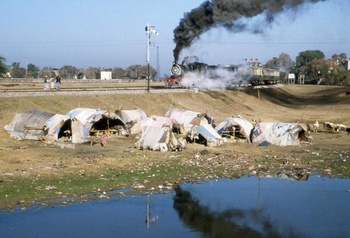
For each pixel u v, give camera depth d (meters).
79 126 44.03
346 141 52.44
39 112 46.84
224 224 23.66
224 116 73.38
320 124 66.81
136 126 49.84
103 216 24.30
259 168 37.28
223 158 40.19
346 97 106.62
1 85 91.50
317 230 23.00
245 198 28.62
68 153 38.66
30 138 44.47
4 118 49.22
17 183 28.61
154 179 32.22
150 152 40.75
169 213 25.23
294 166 38.38
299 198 29.00
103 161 36.03
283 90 119.62
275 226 23.56
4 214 23.84
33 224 22.67
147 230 22.36
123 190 29.19
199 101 77.50
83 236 21.20
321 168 37.97
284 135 48.50
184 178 33.00
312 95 123.00
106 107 60.41
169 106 69.25
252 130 50.06
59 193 27.56
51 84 75.75
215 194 29.44
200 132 46.59
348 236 22.22
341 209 26.77
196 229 22.80
